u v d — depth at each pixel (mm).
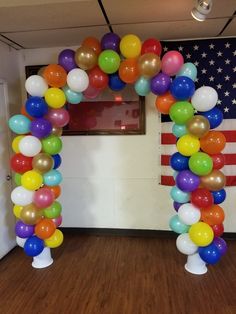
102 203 3453
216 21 2512
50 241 2654
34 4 1915
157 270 2670
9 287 2461
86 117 3283
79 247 3182
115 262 2838
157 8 2191
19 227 2574
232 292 2316
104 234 3504
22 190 2486
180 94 2184
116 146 3318
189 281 2479
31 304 2238
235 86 2973
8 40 2951
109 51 2287
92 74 2398
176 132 2398
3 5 1924
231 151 3031
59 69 2350
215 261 2375
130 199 3396
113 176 3381
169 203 3334
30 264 2844
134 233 3453
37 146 2414
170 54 2219
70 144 3387
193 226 2377
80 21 2447
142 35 2889
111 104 3227
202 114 2354
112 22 2498
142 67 2182
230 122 3006
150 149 3270
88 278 2568
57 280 2549
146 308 2156
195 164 2232
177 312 2105
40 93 2426
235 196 3182
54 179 2576
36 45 3174
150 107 3199
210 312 2098
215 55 2979
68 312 2137
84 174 3426
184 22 2527
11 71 3164
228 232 3271
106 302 2236
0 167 2914
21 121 2434
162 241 3297
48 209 2596
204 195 2287
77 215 3520
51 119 2479
